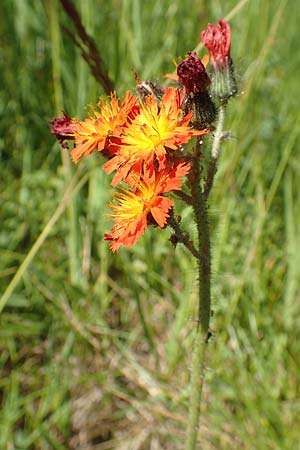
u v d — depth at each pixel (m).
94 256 0.29
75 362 0.28
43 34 0.32
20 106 0.31
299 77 0.32
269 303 0.28
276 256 0.29
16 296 0.28
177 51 0.31
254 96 0.30
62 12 0.31
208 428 0.26
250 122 0.30
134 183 0.19
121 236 0.19
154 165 0.19
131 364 0.28
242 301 0.27
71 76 0.30
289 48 0.34
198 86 0.19
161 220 0.19
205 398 0.27
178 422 0.27
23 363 0.28
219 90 0.20
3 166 0.31
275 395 0.26
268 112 0.32
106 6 0.32
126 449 0.27
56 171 0.30
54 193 0.30
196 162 0.20
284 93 0.32
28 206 0.29
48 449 0.26
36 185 0.30
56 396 0.27
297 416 0.26
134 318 0.29
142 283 0.28
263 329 0.27
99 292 0.28
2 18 0.32
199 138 0.19
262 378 0.26
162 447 0.27
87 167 0.29
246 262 0.27
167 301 0.29
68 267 0.29
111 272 0.29
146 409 0.27
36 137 0.31
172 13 0.31
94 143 0.20
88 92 0.29
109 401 0.27
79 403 0.27
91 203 0.29
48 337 0.28
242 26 0.31
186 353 0.27
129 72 0.30
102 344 0.28
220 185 0.28
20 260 0.29
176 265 0.29
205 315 0.21
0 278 0.28
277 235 0.29
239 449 0.26
